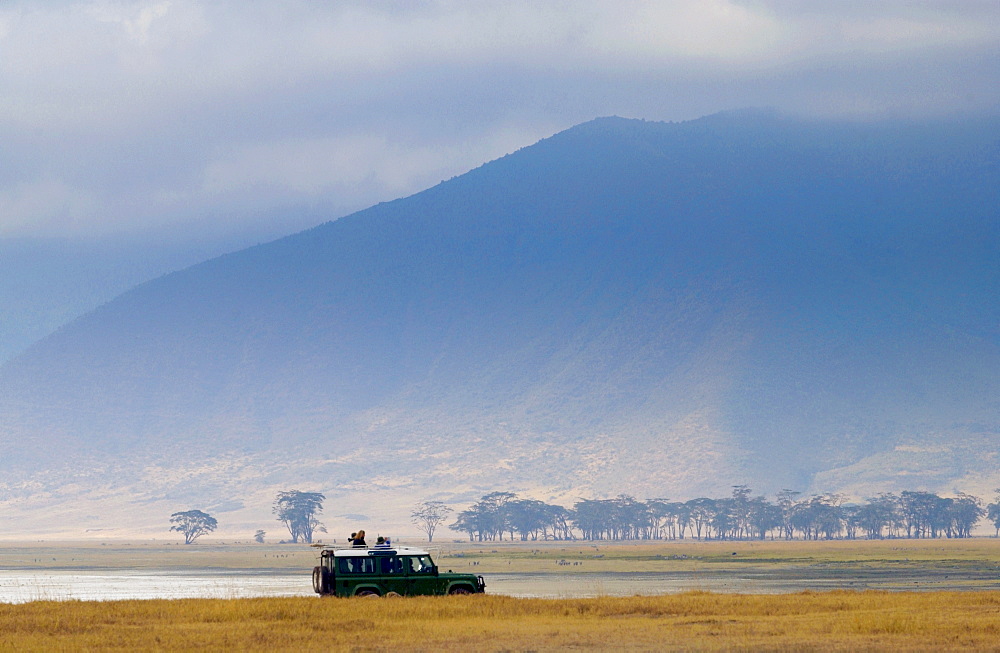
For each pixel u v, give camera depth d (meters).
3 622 151.25
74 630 144.50
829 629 136.62
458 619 151.38
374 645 126.00
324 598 176.75
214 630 141.38
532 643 126.69
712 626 142.38
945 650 117.44
